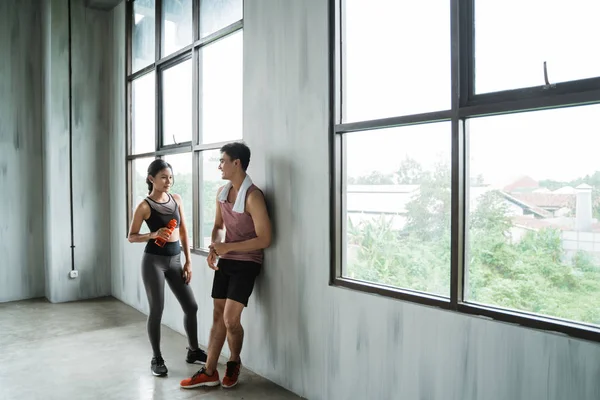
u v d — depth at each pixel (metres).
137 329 4.47
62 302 5.52
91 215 5.71
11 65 5.49
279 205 3.13
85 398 2.99
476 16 2.12
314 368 2.90
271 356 3.24
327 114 2.76
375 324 2.51
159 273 3.39
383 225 2.63
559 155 1.90
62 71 5.45
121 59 5.43
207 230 4.16
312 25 2.85
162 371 3.35
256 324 3.37
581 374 1.75
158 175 3.38
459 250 2.14
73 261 5.60
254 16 3.30
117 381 3.25
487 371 2.03
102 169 5.77
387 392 2.45
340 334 2.71
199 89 4.03
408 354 2.35
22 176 5.60
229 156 3.02
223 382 3.13
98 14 5.67
